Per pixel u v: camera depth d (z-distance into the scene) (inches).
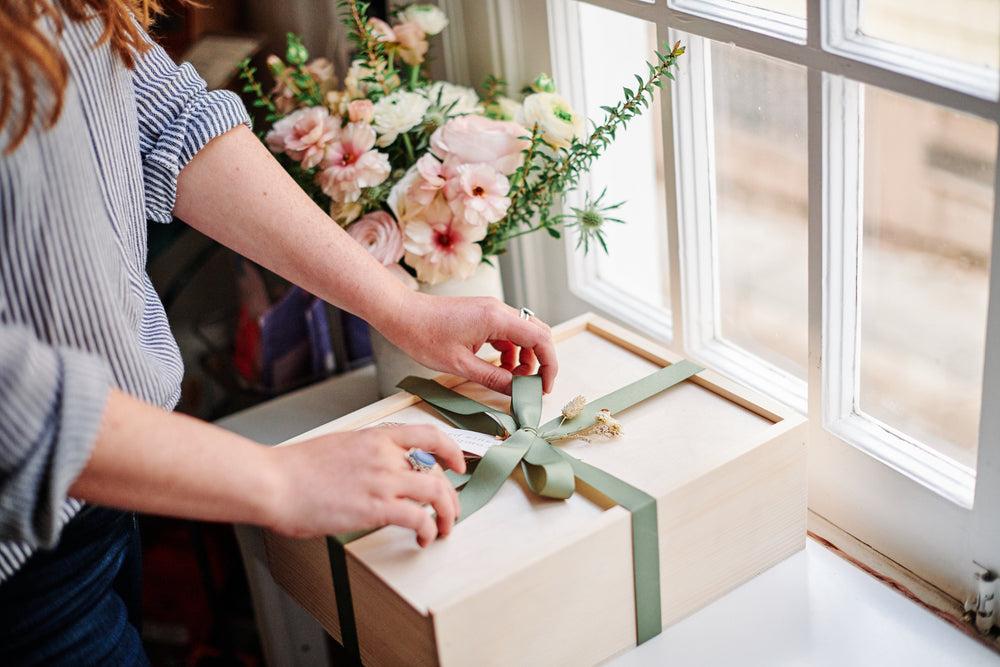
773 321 53.4
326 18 55.6
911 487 41.0
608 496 37.2
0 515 28.6
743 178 54.6
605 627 37.6
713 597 40.8
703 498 38.4
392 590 34.8
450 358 43.2
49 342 33.0
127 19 36.4
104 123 35.1
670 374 43.8
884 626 39.6
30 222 31.4
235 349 65.0
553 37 51.3
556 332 48.1
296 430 52.5
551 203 50.3
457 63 56.4
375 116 47.6
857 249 41.8
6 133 30.3
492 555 36.0
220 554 68.4
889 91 36.1
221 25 58.1
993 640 38.7
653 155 61.5
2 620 35.8
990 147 43.4
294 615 52.6
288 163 50.4
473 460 40.4
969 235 44.8
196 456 30.9
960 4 35.4
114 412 29.8
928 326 46.6
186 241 63.3
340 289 42.4
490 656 34.8
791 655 38.4
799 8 40.0
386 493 33.6
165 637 70.0
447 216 46.8
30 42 29.6
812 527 45.7
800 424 40.1
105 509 37.9
